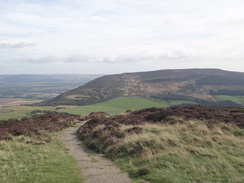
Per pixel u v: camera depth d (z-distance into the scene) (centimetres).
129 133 1692
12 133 2044
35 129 2264
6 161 1208
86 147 1727
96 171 1084
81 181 942
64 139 2078
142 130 1733
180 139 1422
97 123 2417
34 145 1638
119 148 1423
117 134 1748
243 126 1627
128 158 1253
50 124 2725
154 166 1039
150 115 2486
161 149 1282
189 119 2047
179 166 1007
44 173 1018
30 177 961
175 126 1802
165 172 952
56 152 1479
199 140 1381
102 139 1709
